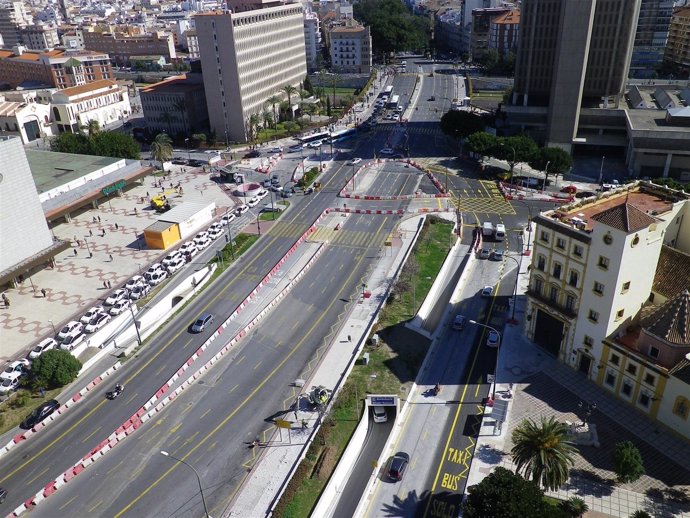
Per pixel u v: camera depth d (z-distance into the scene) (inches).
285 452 3105.3
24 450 3230.8
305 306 4473.4
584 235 3265.3
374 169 7445.9
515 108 7795.3
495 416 3255.4
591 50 7337.6
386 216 6023.6
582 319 3440.0
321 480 2903.5
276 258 5231.3
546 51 7706.7
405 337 3996.1
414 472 2957.7
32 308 4613.7
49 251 5118.1
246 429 3280.0
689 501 2694.4
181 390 3609.7
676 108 6688.0
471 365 3720.5
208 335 4151.1
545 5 7455.7
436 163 7554.1
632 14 7057.1
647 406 3181.6
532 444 2605.8
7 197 4753.9
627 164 7052.2
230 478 2960.1
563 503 2625.5
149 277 4891.7
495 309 4311.0
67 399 3587.6
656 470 2861.7
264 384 3641.7
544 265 3617.1
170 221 5674.2
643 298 3400.6
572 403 3324.3
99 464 3093.0
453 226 5669.3
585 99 7854.3
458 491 2834.6
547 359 3718.0
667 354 3051.2
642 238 3122.5
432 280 4694.9
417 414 3334.2
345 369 3722.9
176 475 2994.6
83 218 6230.3
